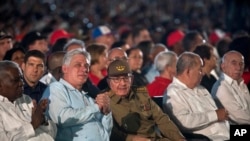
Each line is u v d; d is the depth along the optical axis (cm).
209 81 1619
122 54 1669
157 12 4628
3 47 1755
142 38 2473
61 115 1270
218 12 4162
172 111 1432
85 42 2331
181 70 1448
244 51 1661
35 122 1220
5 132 1214
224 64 1531
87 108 1274
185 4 4719
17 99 1254
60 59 1492
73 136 1280
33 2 4319
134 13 4369
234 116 1510
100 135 1294
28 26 2842
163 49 1950
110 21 3644
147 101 1393
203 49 1614
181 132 1432
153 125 1392
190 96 1444
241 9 3234
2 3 4172
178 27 3122
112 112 1371
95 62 1681
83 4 4756
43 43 1853
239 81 1541
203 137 1418
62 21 3284
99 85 1551
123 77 1367
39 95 1426
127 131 1373
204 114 1426
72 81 1312
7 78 1228
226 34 2975
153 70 1866
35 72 1411
